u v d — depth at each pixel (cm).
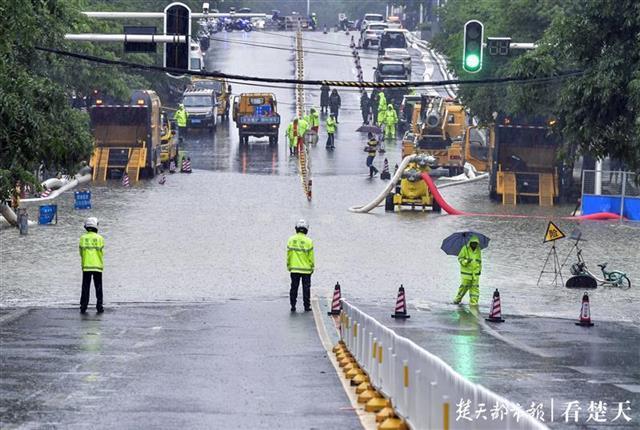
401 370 3622
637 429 3625
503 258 9894
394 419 3594
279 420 3712
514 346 5894
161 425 3609
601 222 12344
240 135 19388
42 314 7025
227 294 8025
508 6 16000
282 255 9800
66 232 10906
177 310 7262
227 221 11794
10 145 6794
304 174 15588
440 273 9062
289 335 6166
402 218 12400
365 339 4578
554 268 9419
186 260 9475
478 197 14612
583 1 7881
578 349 5828
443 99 17988
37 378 4578
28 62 8156
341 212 12750
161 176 15100
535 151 14238
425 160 12950
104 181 15175
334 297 7106
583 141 7806
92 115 15275
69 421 3669
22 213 10738
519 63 8006
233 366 4988
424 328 6600
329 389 4378
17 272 8838
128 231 11025
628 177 13050
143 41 7619
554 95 9856
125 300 7731
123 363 5044
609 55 7562
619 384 4622
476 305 7675
